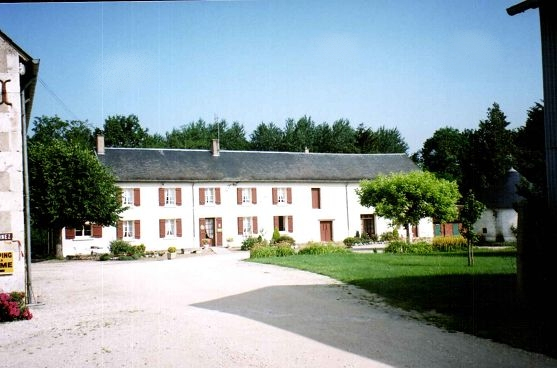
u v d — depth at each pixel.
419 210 28.61
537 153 23.58
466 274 14.66
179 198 39.84
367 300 11.41
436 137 65.19
